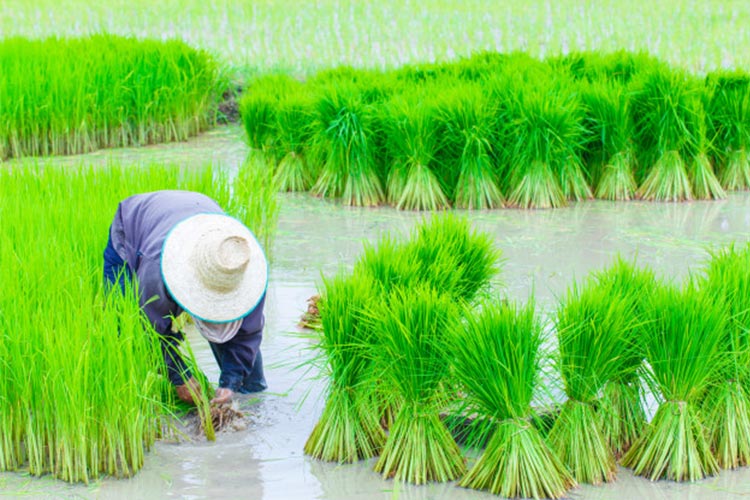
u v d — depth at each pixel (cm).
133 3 2533
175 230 525
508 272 845
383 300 524
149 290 528
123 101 1445
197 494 487
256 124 1211
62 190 834
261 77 1509
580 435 512
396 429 512
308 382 621
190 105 1533
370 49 1959
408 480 504
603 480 513
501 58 1462
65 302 548
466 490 499
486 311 502
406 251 625
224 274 510
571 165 1148
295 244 948
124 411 504
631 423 546
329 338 533
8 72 1398
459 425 551
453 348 500
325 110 1141
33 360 507
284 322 728
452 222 664
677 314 511
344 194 1139
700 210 1102
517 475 489
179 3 2511
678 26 2155
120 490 492
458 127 1104
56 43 1633
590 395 516
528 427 493
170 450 536
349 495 489
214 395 574
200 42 1956
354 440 530
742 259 606
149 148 1445
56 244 641
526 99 1111
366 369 527
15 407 512
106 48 1587
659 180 1159
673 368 512
